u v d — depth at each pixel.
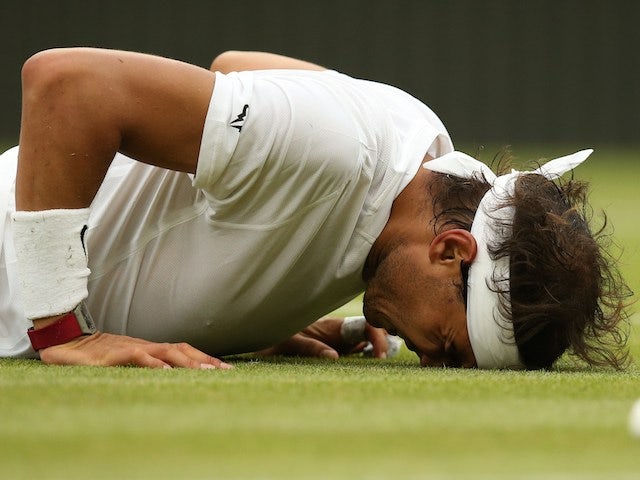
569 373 8.73
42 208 8.44
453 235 8.56
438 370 8.73
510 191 8.63
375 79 60.09
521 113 61.66
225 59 11.89
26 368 8.27
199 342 9.62
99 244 9.34
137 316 9.43
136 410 6.28
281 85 8.49
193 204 9.07
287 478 4.79
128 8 56.31
